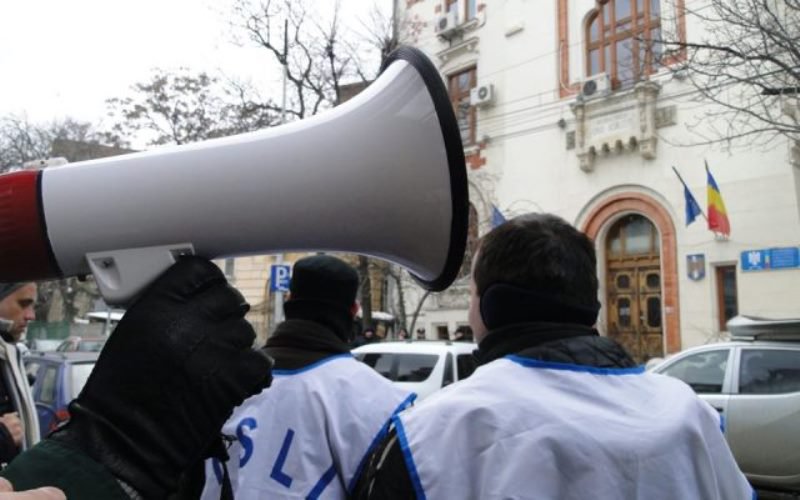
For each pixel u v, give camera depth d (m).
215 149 0.95
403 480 1.02
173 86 18.23
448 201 0.95
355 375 1.74
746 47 7.26
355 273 1.92
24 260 0.93
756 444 5.43
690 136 11.46
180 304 0.87
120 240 0.92
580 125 13.01
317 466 1.61
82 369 5.71
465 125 15.87
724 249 10.96
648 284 12.31
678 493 1.01
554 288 1.17
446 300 15.25
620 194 12.48
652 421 1.06
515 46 14.66
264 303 20.52
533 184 13.96
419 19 17.09
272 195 0.93
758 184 10.59
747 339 6.03
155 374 0.83
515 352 1.15
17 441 2.33
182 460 0.83
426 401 1.15
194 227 0.93
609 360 1.16
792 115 7.18
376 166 0.95
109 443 0.80
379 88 1.00
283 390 1.69
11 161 20.78
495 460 0.98
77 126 22.06
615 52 13.03
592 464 0.97
